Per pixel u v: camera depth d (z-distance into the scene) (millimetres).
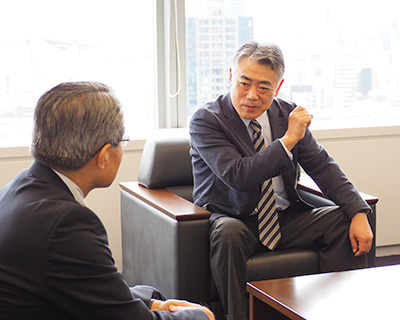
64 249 1371
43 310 1398
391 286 2053
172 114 3775
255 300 2092
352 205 2693
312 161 2826
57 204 1409
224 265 2467
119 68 3682
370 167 4000
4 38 3426
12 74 3463
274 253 2639
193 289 2549
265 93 2631
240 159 2594
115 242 3615
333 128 3906
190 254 2529
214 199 2754
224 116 2736
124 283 1462
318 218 2754
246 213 2715
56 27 3512
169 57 3707
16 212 1413
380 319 1788
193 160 2859
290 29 3947
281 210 2863
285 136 2559
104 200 3559
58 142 1467
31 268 1364
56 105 1472
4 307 1372
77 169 1510
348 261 2678
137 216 2928
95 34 3598
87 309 1407
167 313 1562
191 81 3832
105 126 1494
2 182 3365
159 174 3000
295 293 1991
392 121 4180
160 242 2662
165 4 3664
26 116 3520
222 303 2514
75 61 3576
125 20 3656
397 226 4109
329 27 4016
